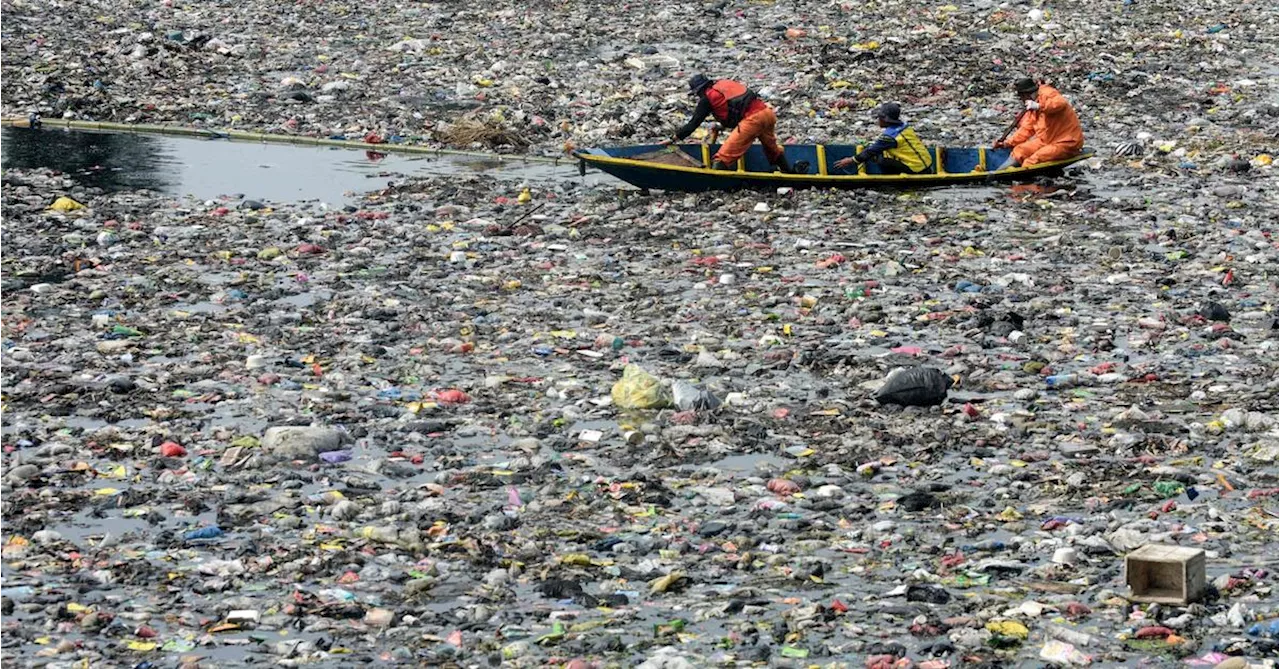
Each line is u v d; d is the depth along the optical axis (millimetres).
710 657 11234
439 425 16344
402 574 12727
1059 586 12477
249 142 34312
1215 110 37500
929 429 16516
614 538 13492
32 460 15195
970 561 12984
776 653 11320
